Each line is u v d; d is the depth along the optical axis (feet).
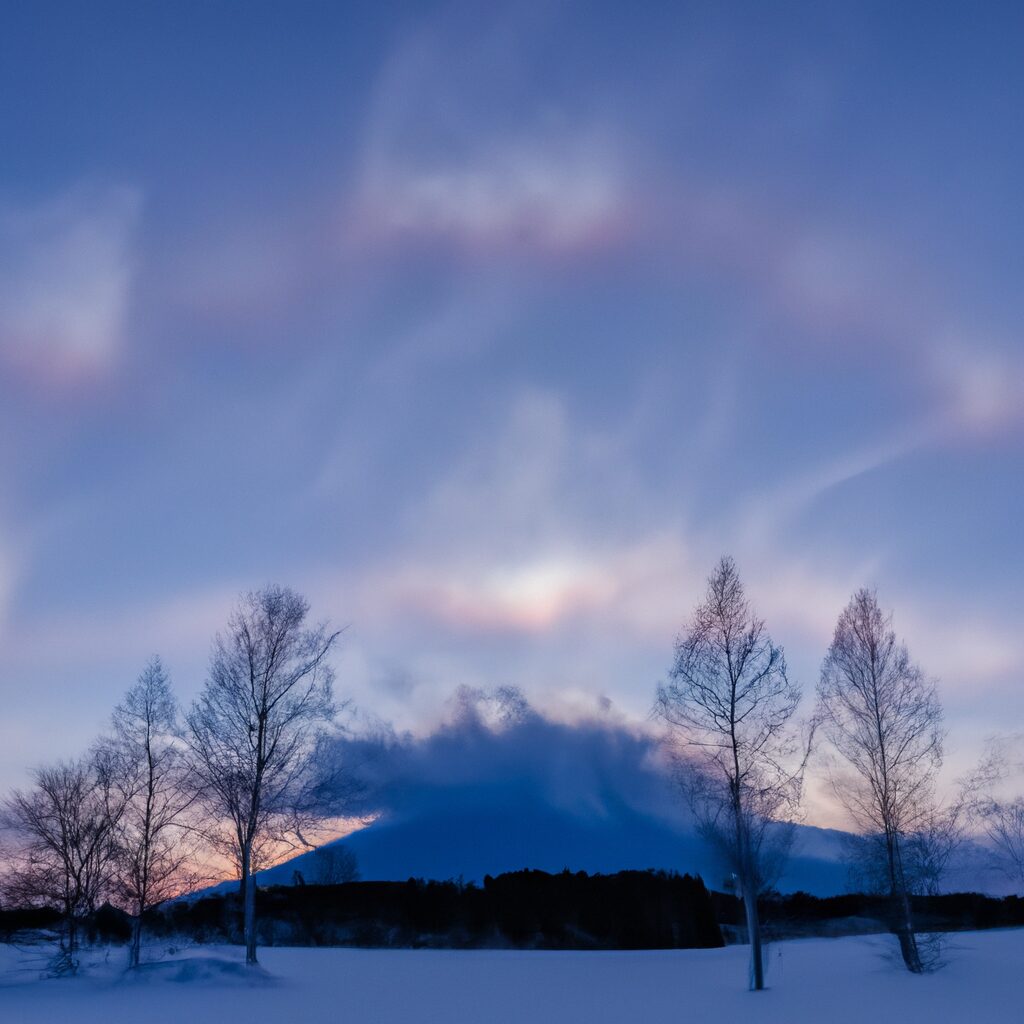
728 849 116.47
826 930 192.54
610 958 179.42
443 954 201.46
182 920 221.05
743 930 238.48
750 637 121.49
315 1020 89.92
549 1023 85.61
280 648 144.15
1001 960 137.69
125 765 145.69
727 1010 93.09
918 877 127.44
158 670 149.07
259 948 216.54
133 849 141.38
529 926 233.55
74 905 148.66
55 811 151.23
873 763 130.31
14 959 153.89
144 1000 109.19
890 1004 95.20
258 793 138.62
